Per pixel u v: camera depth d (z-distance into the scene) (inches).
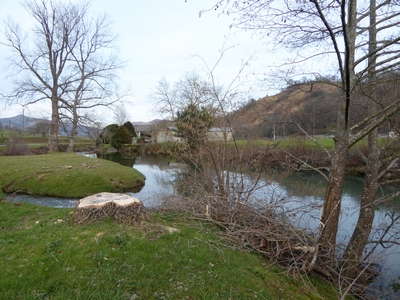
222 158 256.4
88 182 452.1
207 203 217.2
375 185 184.4
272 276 145.6
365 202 185.6
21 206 267.3
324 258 169.8
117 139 1258.6
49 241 143.0
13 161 590.2
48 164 557.9
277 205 214.7
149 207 238.1
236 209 201.3
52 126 885.8
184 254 143.5
